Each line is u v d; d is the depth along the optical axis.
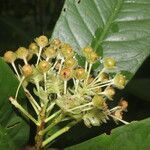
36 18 0.70
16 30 0.57
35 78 0.23
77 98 0.22
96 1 0.30
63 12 0.29
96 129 0.36
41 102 0.23
